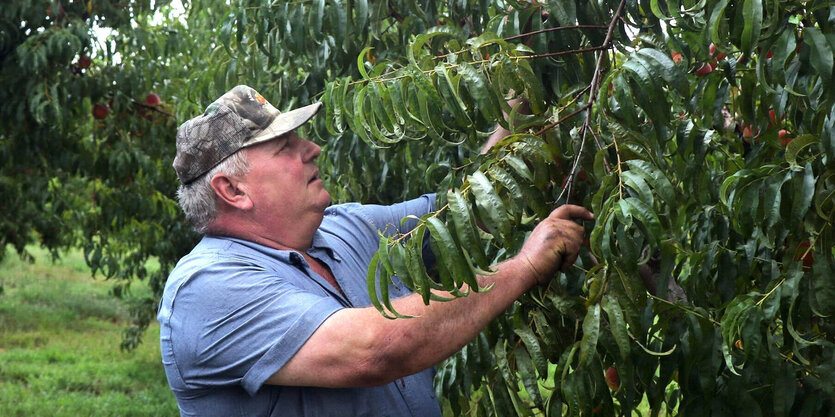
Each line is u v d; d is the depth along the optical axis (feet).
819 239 4.61
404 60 7.06
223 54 9.02
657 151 5.20
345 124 7.36
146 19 17.87
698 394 5.10
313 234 5.80
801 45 4.58
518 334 5.03
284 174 5.54
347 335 4.74
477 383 5.40
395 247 4.28
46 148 17.78
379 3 6.92
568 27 5.36
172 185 20.29
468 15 7.01
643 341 5.03
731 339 4.55
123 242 24.41
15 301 38.83
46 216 24.32
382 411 5.45
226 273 5.16
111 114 18.34
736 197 4.60
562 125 5.39
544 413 5.14
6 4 15.43
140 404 23.02
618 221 4.50
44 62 14.67
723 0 4.08
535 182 4.92
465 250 4.21
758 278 5.53
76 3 16.72
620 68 4.54
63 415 21.52
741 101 5.15
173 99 18.97
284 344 4.88
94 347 30.53
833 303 4.56
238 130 5.46
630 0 5.38
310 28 6.64
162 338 5.33
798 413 5.17
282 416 5.16
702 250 5.30
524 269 4.74
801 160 4.69
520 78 4.95
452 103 4.65
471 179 4.41
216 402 5.21
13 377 25.43
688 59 4.96
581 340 4.82
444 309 4.66
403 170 8.10
